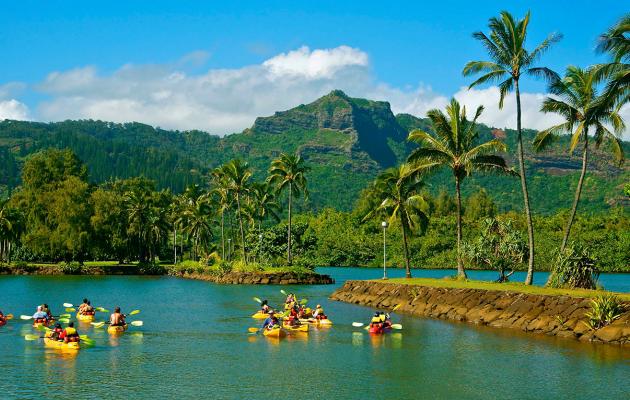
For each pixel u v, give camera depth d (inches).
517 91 2037.4
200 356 1421.0
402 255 6131.9
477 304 1937.7
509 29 1995.6
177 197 6279.5
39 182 5088.6
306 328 1777.8
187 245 6368.1
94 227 4768.7
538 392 1114.1
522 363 1321.4
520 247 2406.5
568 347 1466.5
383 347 1525.6
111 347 1529.3
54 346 1524.4
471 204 7239.2
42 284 3644.2
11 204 4948.3
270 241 4456.2
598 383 1159.0
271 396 1091.3
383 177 2802.7
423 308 2149.4
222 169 4279.0
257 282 3814.0
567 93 1953.7
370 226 6673.2
